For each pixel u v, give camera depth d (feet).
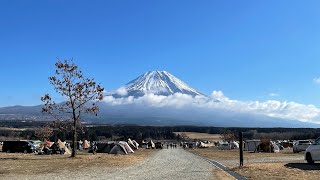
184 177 82.17
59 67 160.04
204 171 98.37
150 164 128.77
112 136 584.81
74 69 161.38
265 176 79.97
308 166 98.94
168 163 135.54
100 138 565.53
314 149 104.22
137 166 117.60
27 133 502.38
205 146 470.39
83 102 165.37
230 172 93.97
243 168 100.42
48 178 80.12
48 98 162.71
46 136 273.75
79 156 169.68
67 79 161.07
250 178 78.28
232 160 154.51
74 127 165.58
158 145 433.89
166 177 82.07
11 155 182.09
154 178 79.82
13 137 494.59
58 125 167.12
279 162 124.88
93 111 167.43
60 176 84.43
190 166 119.14
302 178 74.49
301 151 220.64
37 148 224.12
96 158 153.89
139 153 244.42
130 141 333.21
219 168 109.09
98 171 97.81
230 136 525.75
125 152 224.53
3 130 564.30
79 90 162.81
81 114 171.73
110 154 210.59
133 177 82.02
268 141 254.47
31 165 116.47
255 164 112.27
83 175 86.84
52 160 141.18
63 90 161.58
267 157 174.29
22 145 221.25
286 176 78.43
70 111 165.68
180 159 166.91
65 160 141.28
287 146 373.40
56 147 208.95
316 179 72.54
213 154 223.10
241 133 108.27
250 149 289.94
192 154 230.68
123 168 108.58
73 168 106.73
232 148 371.76
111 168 107.86
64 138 347.15
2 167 107.96
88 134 494.59
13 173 91.25
